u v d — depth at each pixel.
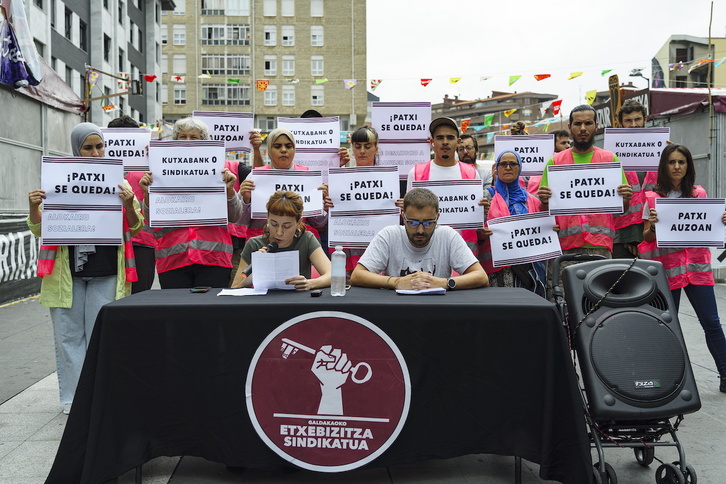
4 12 9.19
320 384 3.14
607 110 12.32
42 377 5.41
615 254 5.63
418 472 3.48
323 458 3.16
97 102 30.89
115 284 4.40
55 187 4.12
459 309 3.10
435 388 3.12
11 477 3.38
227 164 5.33
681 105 12.33
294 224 3.88
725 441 3.93
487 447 3.13
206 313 3.12
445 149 5.04
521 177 6.37
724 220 4.64
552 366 3.05
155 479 3.36
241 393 3.15
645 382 3.11
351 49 63.84
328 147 5.98
